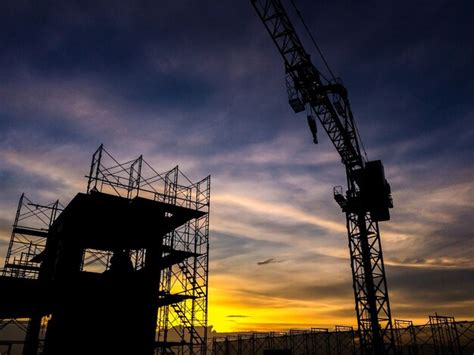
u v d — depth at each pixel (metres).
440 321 37.75
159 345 27.72
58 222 28.14
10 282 20.59
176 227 29.73
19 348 59.59
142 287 24.69
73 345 21.80
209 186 31.45
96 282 23.50
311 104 38.53
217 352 59.75
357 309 37.97
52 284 21.97
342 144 41.97
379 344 35.88
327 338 46.50
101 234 26.06
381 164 40.53
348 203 40.88
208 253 29.73
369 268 38.41
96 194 23.75
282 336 50.16
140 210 26.17
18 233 31.84
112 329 22.89
